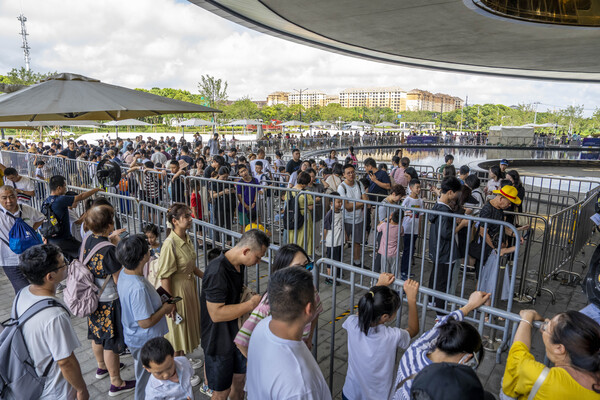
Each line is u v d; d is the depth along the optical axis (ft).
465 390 4.09
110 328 10.65
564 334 5.63
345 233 22.22
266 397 5.34
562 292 18.51
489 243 14.70
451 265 13.96
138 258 8.91
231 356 9.14
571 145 124.98
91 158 35.68
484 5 32.65
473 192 21.59
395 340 7.71
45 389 7.65
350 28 42.65
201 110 13.26
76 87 12.50
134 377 12.05
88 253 10.60
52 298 7.75
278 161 47.42
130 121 81.05
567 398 5.57
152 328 9.50
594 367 5.44
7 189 14.24
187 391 8.73
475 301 7.46
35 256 7.57
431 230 15.02
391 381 7.90
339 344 13.84
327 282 19.15
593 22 36.68
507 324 7.23
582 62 57.41
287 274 5.63
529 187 48.39
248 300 8.58
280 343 5.48
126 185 27.78
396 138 145.28
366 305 7.61
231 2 33.99
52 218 14.96
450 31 41.73
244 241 8.50
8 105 10.89
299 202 18.99
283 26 43.47
